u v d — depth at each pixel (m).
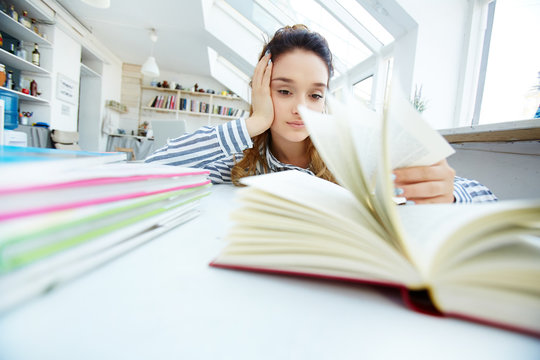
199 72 6.18
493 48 1.73
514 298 0.15
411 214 0.24
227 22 4.15
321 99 0.79
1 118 1.07
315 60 0.74
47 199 0.13
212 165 0.98
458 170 1.32
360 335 0.14
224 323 0.14
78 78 4.30
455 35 1.94
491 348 0.13
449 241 0.17
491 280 0.15
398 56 2.15
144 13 3.72
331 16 2.80
